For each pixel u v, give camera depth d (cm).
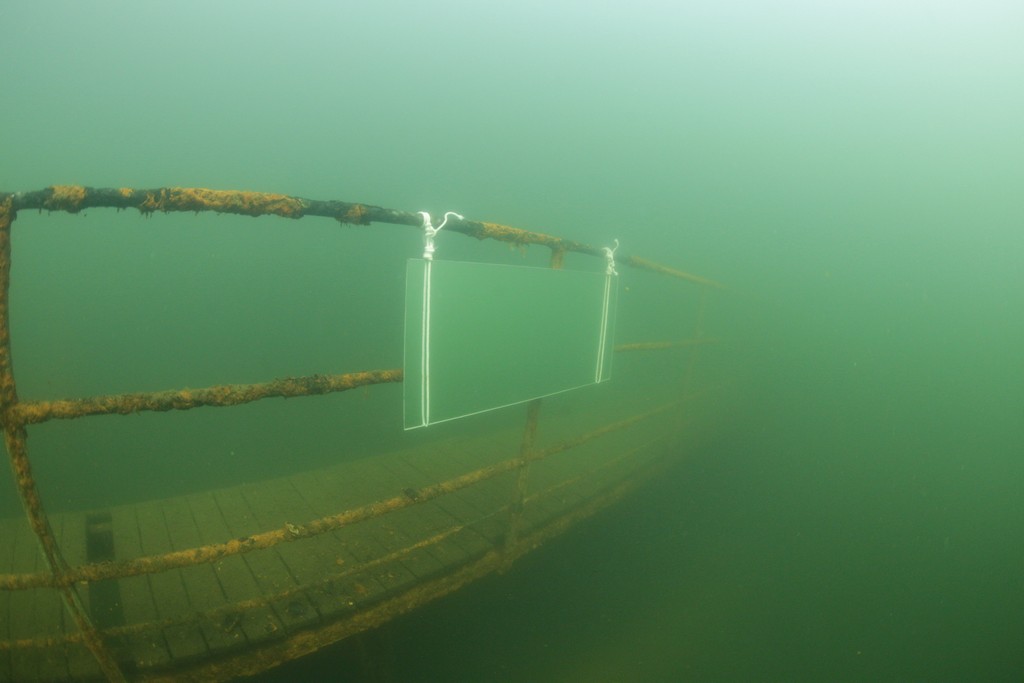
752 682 393
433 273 195
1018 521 639
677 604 471
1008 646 439
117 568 157
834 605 482
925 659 423
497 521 317
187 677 194
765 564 536
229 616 218
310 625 221
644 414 410
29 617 214
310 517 312
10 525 278
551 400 675
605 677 385
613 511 414
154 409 146
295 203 153
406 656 310
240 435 720
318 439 711
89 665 183
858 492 691
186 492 570
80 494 562
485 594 326
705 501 618
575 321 296
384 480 372
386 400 884
